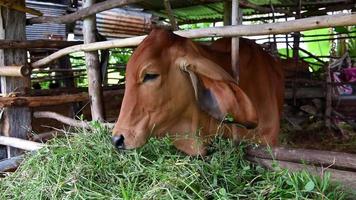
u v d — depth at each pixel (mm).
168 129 1333
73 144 1416
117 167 1262
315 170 1147
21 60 2145
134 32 5098
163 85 1262
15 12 2127
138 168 1225
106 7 1933
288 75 3297
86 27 2021
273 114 1559
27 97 2008
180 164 1186
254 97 1521
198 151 1321
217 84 1261
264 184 1119
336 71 3461
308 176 1068
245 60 1537
